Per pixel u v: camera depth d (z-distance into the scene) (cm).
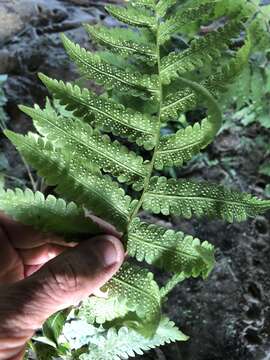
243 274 38
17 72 48
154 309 17
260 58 33
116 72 16
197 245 17
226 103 32
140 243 17
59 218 16
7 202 16
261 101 36
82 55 16
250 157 45
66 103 16
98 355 22
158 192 17
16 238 22
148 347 22
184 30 28
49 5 52
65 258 17
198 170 44
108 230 19
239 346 35
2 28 49
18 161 44
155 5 16
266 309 37
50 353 21
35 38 49
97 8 53
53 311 18
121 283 18
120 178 17
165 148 16
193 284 38
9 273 23
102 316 18
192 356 35
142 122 16
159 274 38
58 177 16
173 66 16
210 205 16
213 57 16
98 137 16
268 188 43
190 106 16
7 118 45
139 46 16
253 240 40
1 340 18
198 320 36
